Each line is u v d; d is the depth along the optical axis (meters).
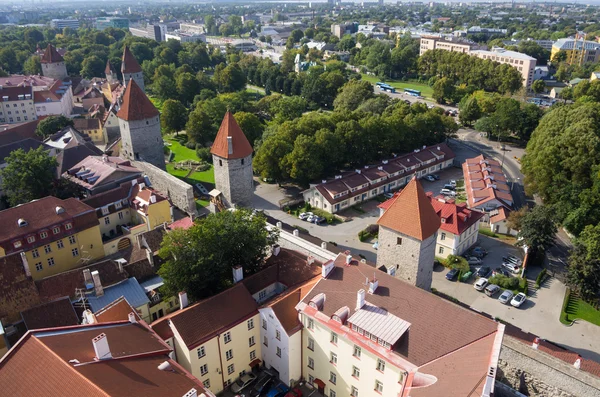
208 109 169.88
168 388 39.09
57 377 36.56
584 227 93.06
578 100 186.38
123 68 184.50
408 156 138.12
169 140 166.38
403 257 68.38
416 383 43.84
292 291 60.00
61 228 78.44
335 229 107.50
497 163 134.25
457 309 50.47
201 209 111.50
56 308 59.66
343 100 196.38
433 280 87.81
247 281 62.94
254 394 57.47
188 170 138.62
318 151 124.50
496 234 104.69
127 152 117.75
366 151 136.38
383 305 53.09
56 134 133.12
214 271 62.09
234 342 57.12
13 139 130.88
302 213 112.94
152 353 44.25
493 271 90.31
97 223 83.25
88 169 103.50
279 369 59.09
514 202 122.06
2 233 73.00
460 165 148.12
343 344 52.41
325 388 57.25
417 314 51.09
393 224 67.81
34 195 96.88
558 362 50.50
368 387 51.50
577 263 81.25
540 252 90.44
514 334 68.62
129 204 95.62
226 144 92.81
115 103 168.00
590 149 108.12
